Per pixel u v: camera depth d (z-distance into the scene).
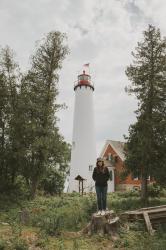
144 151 24.95
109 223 13.80
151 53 27.52
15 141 28.36
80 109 53.59
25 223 17.09
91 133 52.94
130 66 27.73
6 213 20.81
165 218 15.98
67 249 11.59
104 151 56.59
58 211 20.75
